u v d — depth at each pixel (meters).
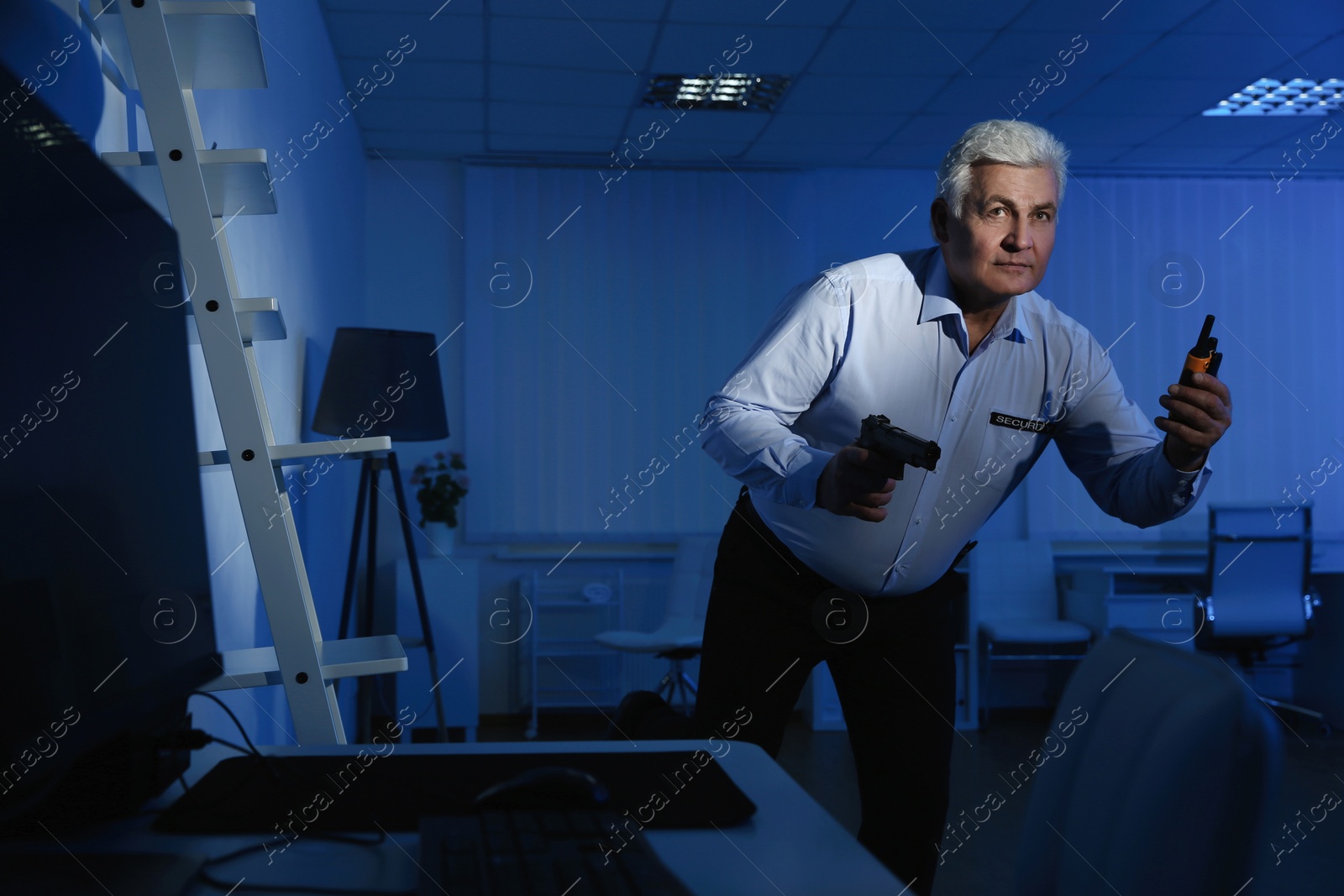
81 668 0.74
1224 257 5.84
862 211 5.72
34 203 0.74
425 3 3.71
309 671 1.34
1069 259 5.77
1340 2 3.78
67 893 0.67
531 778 0.85
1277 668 5.22
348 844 0.77
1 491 0.64
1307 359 5.87
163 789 0.89
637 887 0.66
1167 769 0.73
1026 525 5.73
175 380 1.03
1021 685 5.61
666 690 5.39
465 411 5.42
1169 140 5.32
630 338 5.53
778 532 1.69
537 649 5.31
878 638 1.69
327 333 3.92
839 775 4.19
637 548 5.55
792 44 4.10
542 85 4.50
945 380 1.68
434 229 5.48
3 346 0.66
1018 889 0.96
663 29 3.96
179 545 0.98
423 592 4.06
